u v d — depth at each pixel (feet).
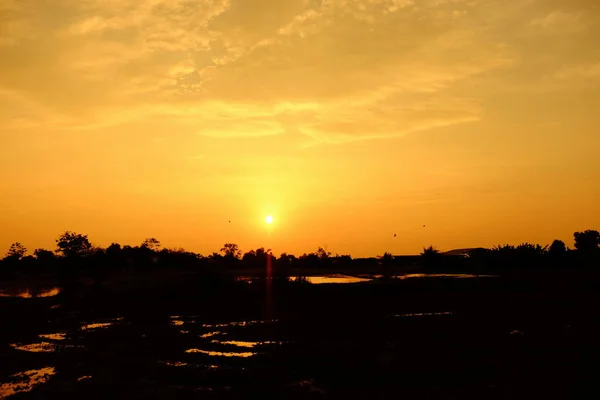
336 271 304.71
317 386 48.57
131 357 63.26
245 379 51.80
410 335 72.84
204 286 154.10
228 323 91.66
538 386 46.50
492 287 148.25
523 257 251.19
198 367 57.11
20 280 243.19
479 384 47.80
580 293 128.57
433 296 128.47
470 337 70.03
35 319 103.30
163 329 86.07
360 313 99.25
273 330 81.41
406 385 48.11
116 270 248.73
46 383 51.67
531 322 82.17
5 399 46.78
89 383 50.88
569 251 253.65
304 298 131.34
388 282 163.43
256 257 391.86
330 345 66.95
